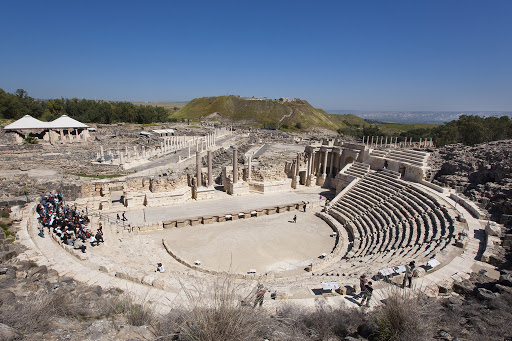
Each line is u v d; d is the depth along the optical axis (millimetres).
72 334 10562
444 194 36969
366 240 33750
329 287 18812
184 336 10227
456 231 26484
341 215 41469
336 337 13008
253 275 25203
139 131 115812
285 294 18641
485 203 31438
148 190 44812
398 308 12883
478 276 19438
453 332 12570
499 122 72750
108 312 13477
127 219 38156
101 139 94625
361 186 47938
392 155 51094
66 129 92250
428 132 131750
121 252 27219
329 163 61656
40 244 24234
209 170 47750
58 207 31562
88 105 156875
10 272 16875
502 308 14359
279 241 34969
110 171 51406
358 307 16781
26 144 73375
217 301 11070
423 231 29703
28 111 126875
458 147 50375
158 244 32938
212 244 33469
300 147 93875
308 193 54031
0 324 9828
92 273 19922
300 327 13086
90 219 34750
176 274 23734
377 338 12523
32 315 11234
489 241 23844
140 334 11086
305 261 30109
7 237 24281
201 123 178125
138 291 18094
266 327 11578
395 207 38719
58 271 19672
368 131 146750
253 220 41344
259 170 54031
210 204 45344
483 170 38125
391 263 23453
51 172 47656
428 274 19891
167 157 68750
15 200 32500
